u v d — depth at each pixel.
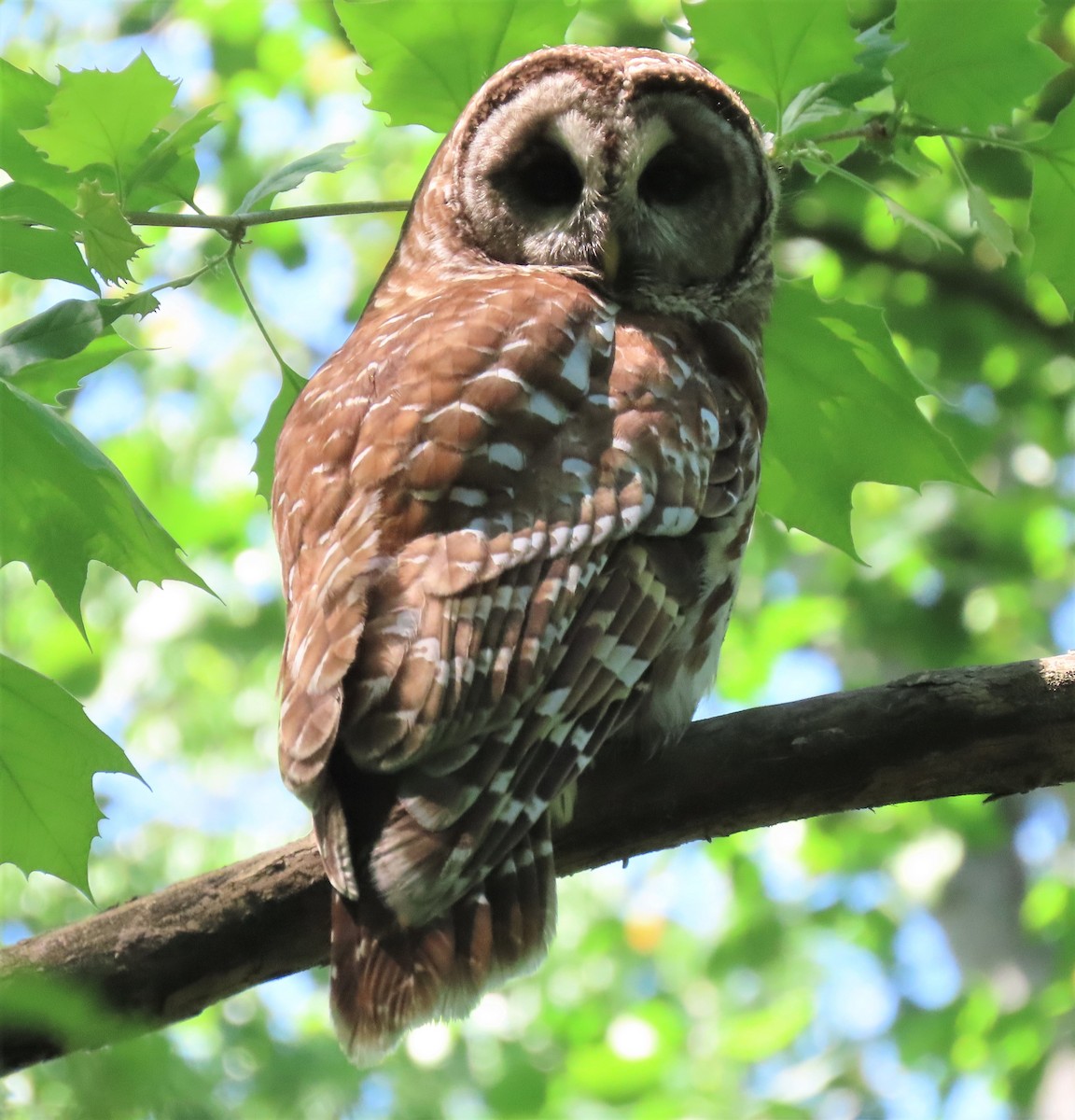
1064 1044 16.72
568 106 9.23
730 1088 22.55
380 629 6.61
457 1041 22.03
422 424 7.23
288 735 6.41
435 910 6.31
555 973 26.72
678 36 9.22
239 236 7.80
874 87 8.16
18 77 7.86
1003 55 8.09
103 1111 6.80
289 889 7.06
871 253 24.59
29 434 7.09
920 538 25.23
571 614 6.98
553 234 9.20
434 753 6.49
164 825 24.80
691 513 7.75
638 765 7.53
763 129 8.49
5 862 7.12
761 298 9.36
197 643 26.75
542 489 7.21
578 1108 21.22
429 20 8.38
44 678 6.97
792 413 8.83
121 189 7.76
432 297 8.48
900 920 25.12
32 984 5.05
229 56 24.66
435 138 24.61
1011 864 24.66
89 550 7.41
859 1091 20.17
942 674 7.45
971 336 25.34
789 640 24.88
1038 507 25.27
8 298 22.81
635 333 8.22
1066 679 7.34
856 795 7.44
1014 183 20.94
